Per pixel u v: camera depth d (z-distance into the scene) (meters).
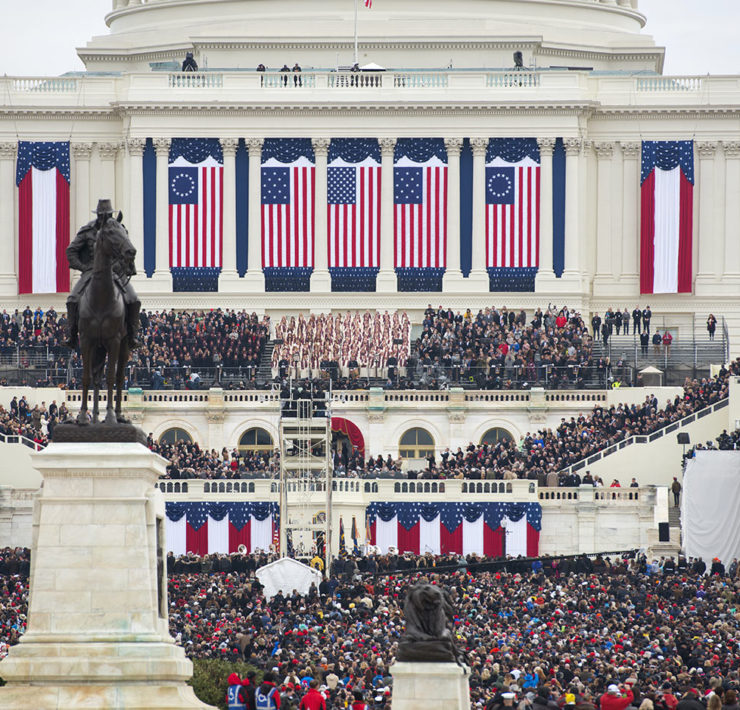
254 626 166.25
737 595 192.00
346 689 126.94
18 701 103.56
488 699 123.31
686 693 120.00
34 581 106.19
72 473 106.69
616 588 197.25
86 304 109.25
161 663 104.81
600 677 131.50
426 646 106.31
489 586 197.25
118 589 106.12
